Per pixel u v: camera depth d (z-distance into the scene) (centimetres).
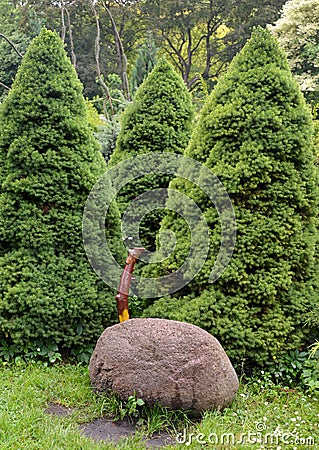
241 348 428
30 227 477
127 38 2755
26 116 488
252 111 454
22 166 485
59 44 516
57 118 495
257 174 450
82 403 388
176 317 440
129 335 381
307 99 1543
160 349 366
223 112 462
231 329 426
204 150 479
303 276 468
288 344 436
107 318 488
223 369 371
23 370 438
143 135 643
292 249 452
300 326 447
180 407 361
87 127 516
